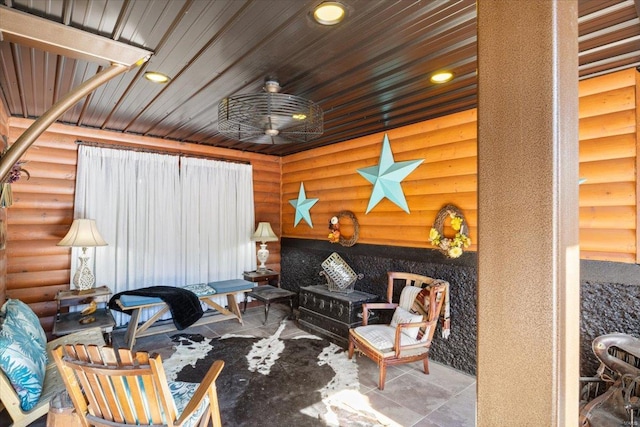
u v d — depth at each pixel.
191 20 1.76
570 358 0.73
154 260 4.34
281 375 3.02
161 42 1.98
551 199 0.72
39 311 3.64
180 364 3.24
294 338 3.92
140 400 1.54
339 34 1.90
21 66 2.30
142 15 1.71
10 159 1.93
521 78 0.77
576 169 0.77
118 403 1.57
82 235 3.38
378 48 2.05
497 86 0.80
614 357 2.05
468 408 2.54
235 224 5.06
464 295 3.17
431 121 3.46
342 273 4.04
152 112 3.36
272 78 2.50
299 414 2.44
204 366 3.20
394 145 3.81
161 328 3.96
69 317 3.26
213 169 4.88
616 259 2.36
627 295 2.31
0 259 3.04
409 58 2.19
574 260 0.75
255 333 4.09
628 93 2.31
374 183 3.97
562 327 0.71
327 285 4.37
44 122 1.98
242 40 1.96
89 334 2.93
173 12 1.69
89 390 1.60
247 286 4.49
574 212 0.76
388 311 3.79
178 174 4.57
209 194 4.83
